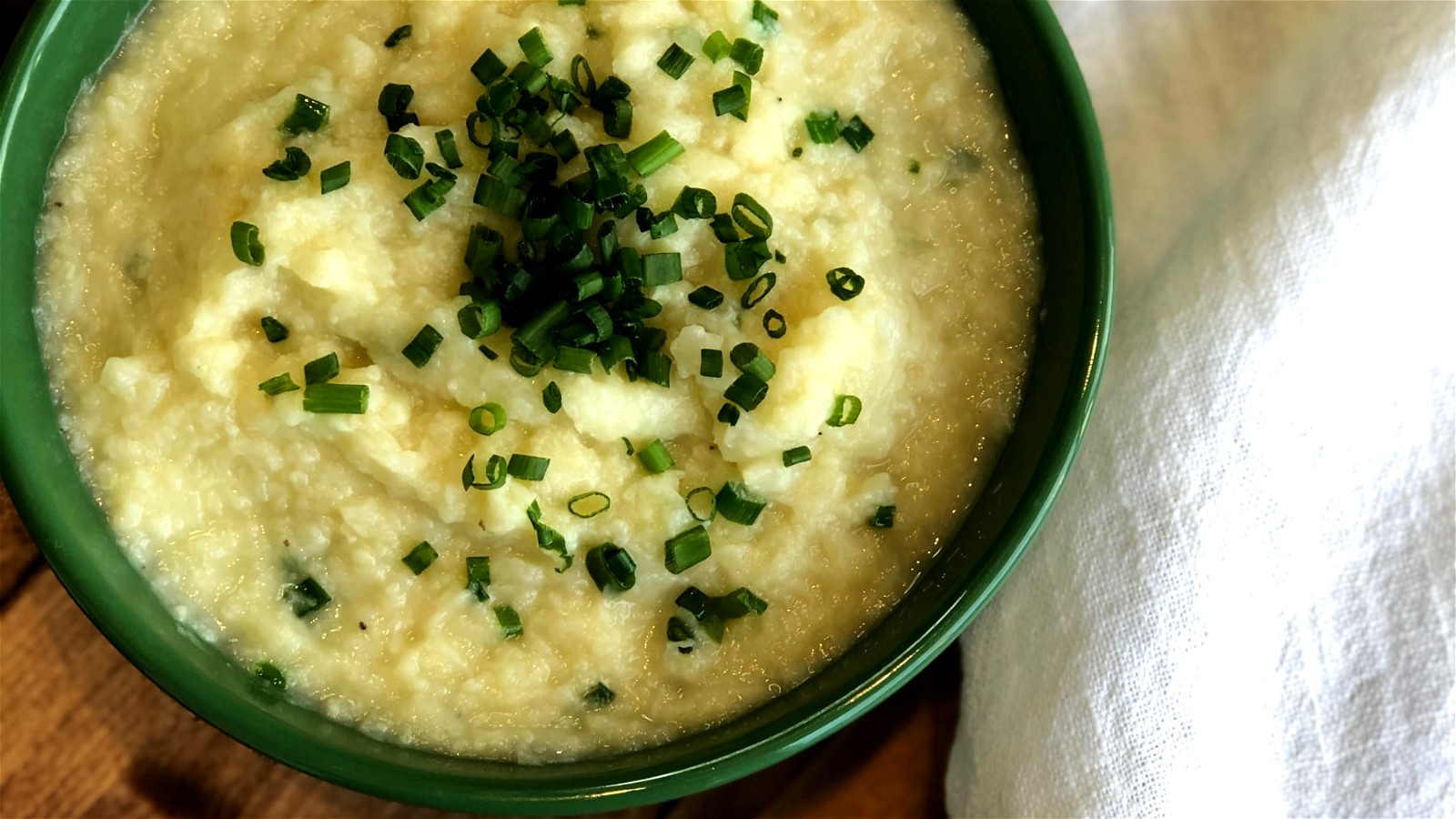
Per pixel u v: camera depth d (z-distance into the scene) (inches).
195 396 14.7
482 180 14.6
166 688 14.4
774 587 15.0
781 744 14.6
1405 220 15.8
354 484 14.8
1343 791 15.7
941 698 16.9
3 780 16.1
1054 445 14.8
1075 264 15.1
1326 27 16.4
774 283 14.9
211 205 14.8
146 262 15.0
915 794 16.7
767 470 14.7
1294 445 15.8
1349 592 15.8
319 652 14.8
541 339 14.5
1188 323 16.0
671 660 14.9
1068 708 15.8
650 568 14.9
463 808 14.4
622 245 14.9
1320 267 15.8
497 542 14.9
